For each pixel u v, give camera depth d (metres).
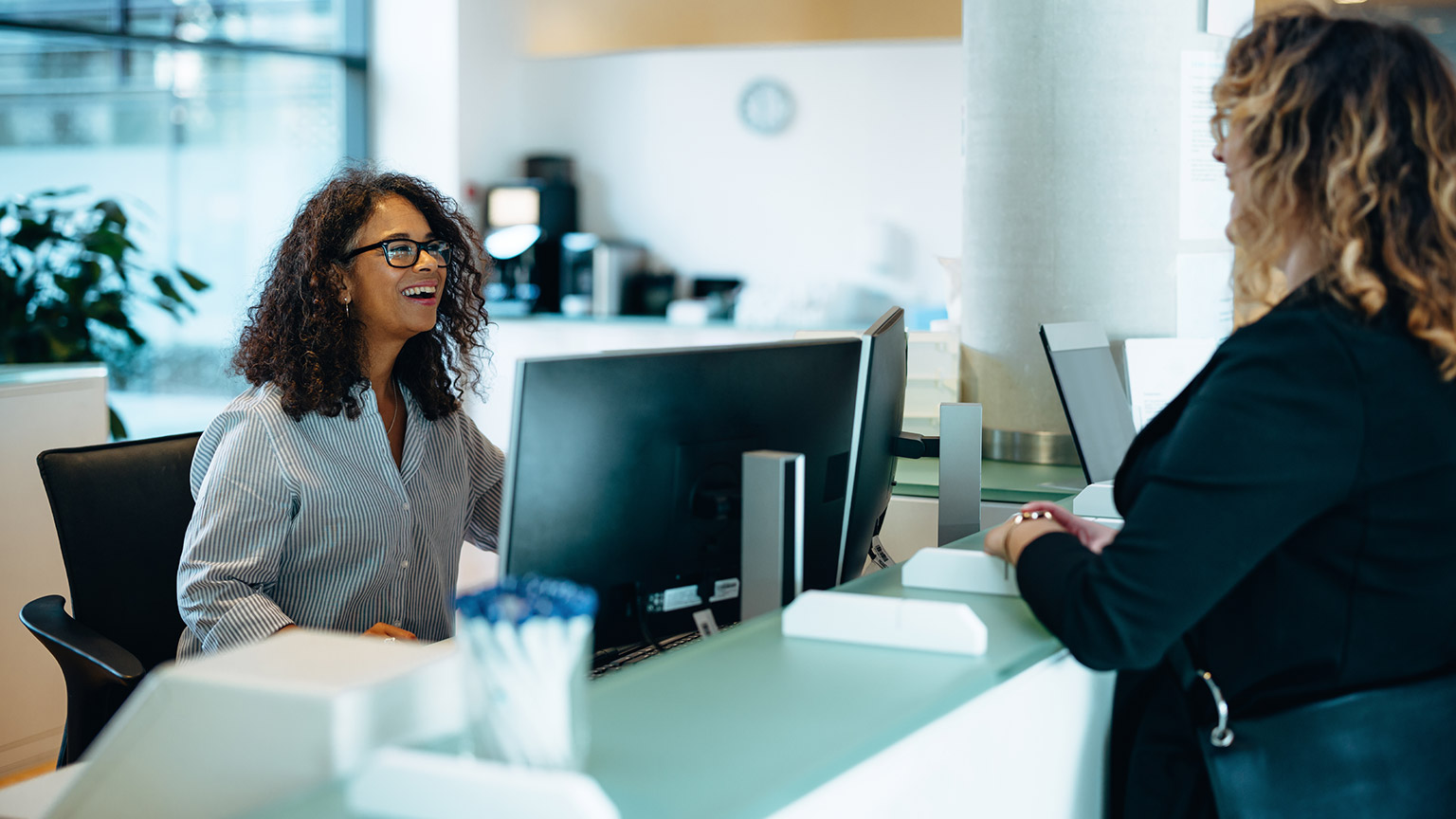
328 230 1.84
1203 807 1.14
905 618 1.12
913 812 1.00
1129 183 2.61
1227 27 2.63
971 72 2.78
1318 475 1.00
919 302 6.14
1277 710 1.08
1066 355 2.03
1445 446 1.01
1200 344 2.57
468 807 0.72
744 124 6.46
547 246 6.48
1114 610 1.03
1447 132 1.02
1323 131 1.04
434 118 6.22
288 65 5.82
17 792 1.27
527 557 1.25
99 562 1.98
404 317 1.88
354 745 0.77
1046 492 2.33
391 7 6.23
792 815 0.84
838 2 5.45
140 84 5.11
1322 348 1.01
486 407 6.27
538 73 6.84
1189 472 1.02
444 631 2.02
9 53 4.66
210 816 0.81
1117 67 2.59
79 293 3.87
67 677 1.84
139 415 5.14
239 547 1.78
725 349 1.39
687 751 0.87
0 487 2.90
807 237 6.39
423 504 1.97
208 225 5.42
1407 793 1.06
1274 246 1.09
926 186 6.10
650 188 6.72
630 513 1.32
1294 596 1.07
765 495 1.30
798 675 1.04
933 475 2.57
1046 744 1.22
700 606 1.42
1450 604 1.03
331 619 1.86
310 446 1.83
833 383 1.53
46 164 4.80
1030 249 2.68
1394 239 1.02
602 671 1.50
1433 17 3.84
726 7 5.66
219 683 0.80
